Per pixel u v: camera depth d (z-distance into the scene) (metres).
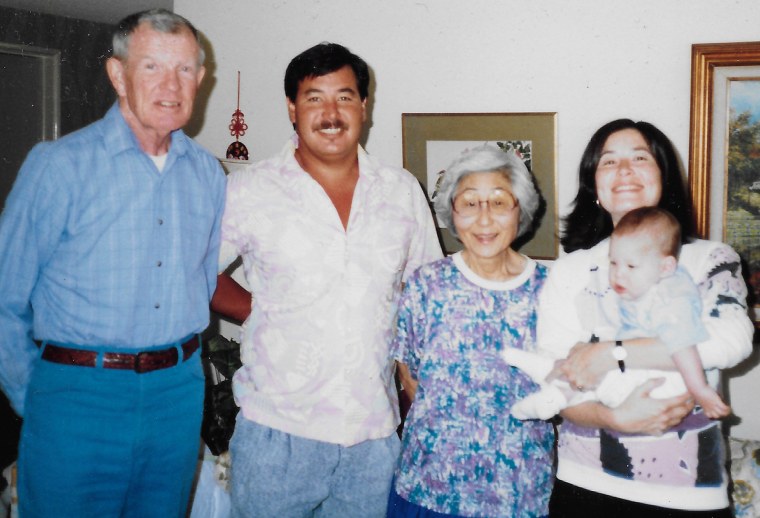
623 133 1.36
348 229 1.59
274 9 2.33
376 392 1.60
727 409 1.16
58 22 3.11
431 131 2.13
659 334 1.21
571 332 1.32
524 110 2.02
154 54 1.41
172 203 1.51
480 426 1.38
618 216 1.37
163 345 1.52
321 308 1.56
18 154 3.18
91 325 1.44
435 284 1.46
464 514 1.38
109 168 1.43
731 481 1.78
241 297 1.84
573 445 1.31
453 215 1.46
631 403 1.23
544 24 1.97
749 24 1.76
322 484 1.61
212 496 2.03
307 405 1.57
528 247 2.06
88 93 3.25
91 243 1.42
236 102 2.43
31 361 1.51
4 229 1.40
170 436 1.58
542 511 1.39
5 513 2.01
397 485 1.46
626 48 1.89
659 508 1.23
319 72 1.55
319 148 1.58
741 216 1.81
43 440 1.47
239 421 1.64
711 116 1.80
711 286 1.23
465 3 2.06
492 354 1.40
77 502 1.50
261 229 1.59
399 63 2.16
